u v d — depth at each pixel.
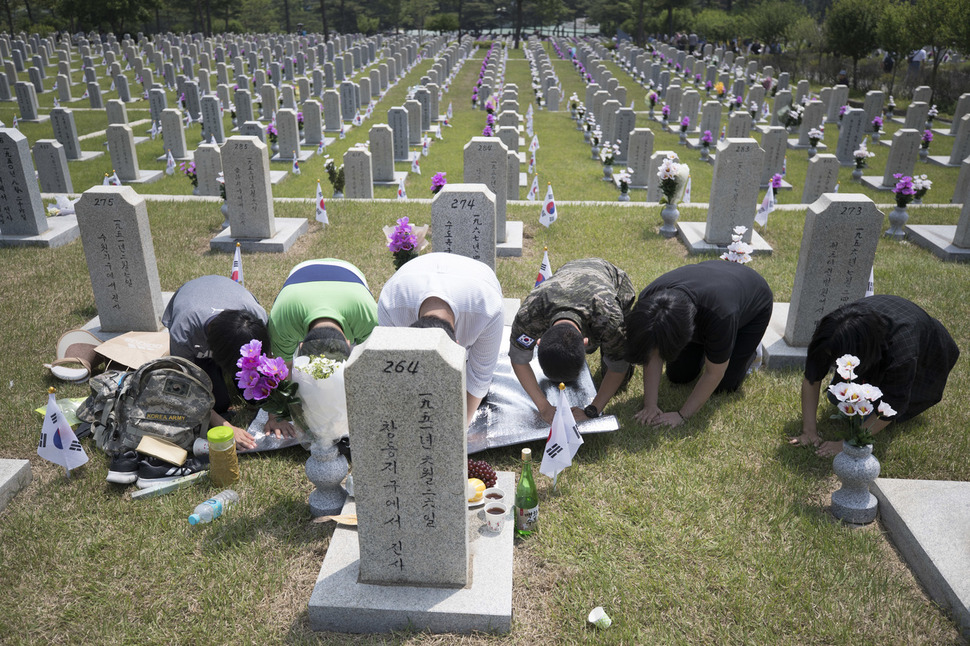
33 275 8.76
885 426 5.41
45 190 14.25
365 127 26.67
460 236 7.70
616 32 79.06
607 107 22.45
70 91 31.42
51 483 4.98
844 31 36.62
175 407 5.10
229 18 78.12
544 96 35.44
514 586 4.15
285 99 27.97
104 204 6.88
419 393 3.49
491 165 10.29
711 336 5.20
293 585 4.16
